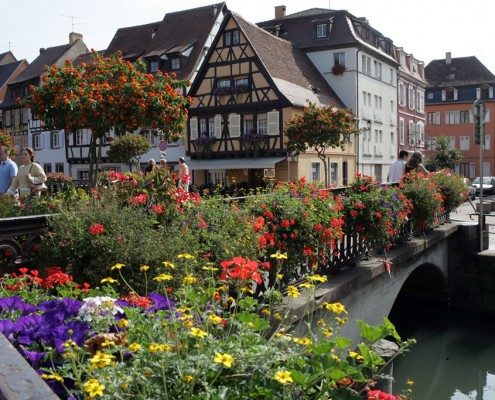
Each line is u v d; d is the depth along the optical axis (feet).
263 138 104.99
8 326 7.92
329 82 131.64
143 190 15.29
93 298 8.58
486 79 217.56
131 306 9.08
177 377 6.50
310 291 9.84
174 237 13.47
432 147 217.15
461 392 31.45
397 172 42.09
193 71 116.78
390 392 19.43
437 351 37.78
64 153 135.13
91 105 42.47
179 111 46.19
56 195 19.88
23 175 23.97
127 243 12.90
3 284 11.34
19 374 4.50
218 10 126.62
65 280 11.10
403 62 170.30
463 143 218.59
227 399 6.59
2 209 19.61
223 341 7.50
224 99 109.60
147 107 43.93
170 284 12.39
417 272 46.09
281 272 18.17
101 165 125.39
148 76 44.96
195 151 113.09
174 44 124.16
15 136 152.25
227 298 10.01
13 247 13.75
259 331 9.68
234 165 106.63
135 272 12.66
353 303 23.18
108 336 7.13
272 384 6.82
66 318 8.66
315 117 86.74
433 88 222.89
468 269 45.24
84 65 45.32
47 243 13.50
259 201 18.10
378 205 25.04
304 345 8.12
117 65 44.29
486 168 214.90
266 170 108.17
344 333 22.18
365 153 135.54
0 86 165.48
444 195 43.09
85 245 13.07
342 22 131.54
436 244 41.42
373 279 26.09
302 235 18.21
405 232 34.27
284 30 139.44
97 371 6.46
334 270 23.12
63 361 7.57
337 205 21.49
